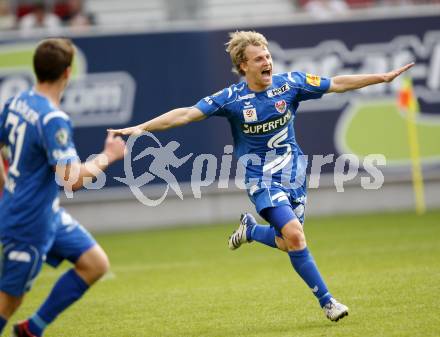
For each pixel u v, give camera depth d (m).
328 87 24.34
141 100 50.78
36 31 50.03
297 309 25.19
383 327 21.62
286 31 51.66
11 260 18.36
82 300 29.44
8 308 18.69
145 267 37.53
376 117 51.94
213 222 52.66
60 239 19.08
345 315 22.22
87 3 62.06
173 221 52.50
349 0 63.38
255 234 26.61
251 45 23.64
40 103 18.34
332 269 33.19
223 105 23.81
